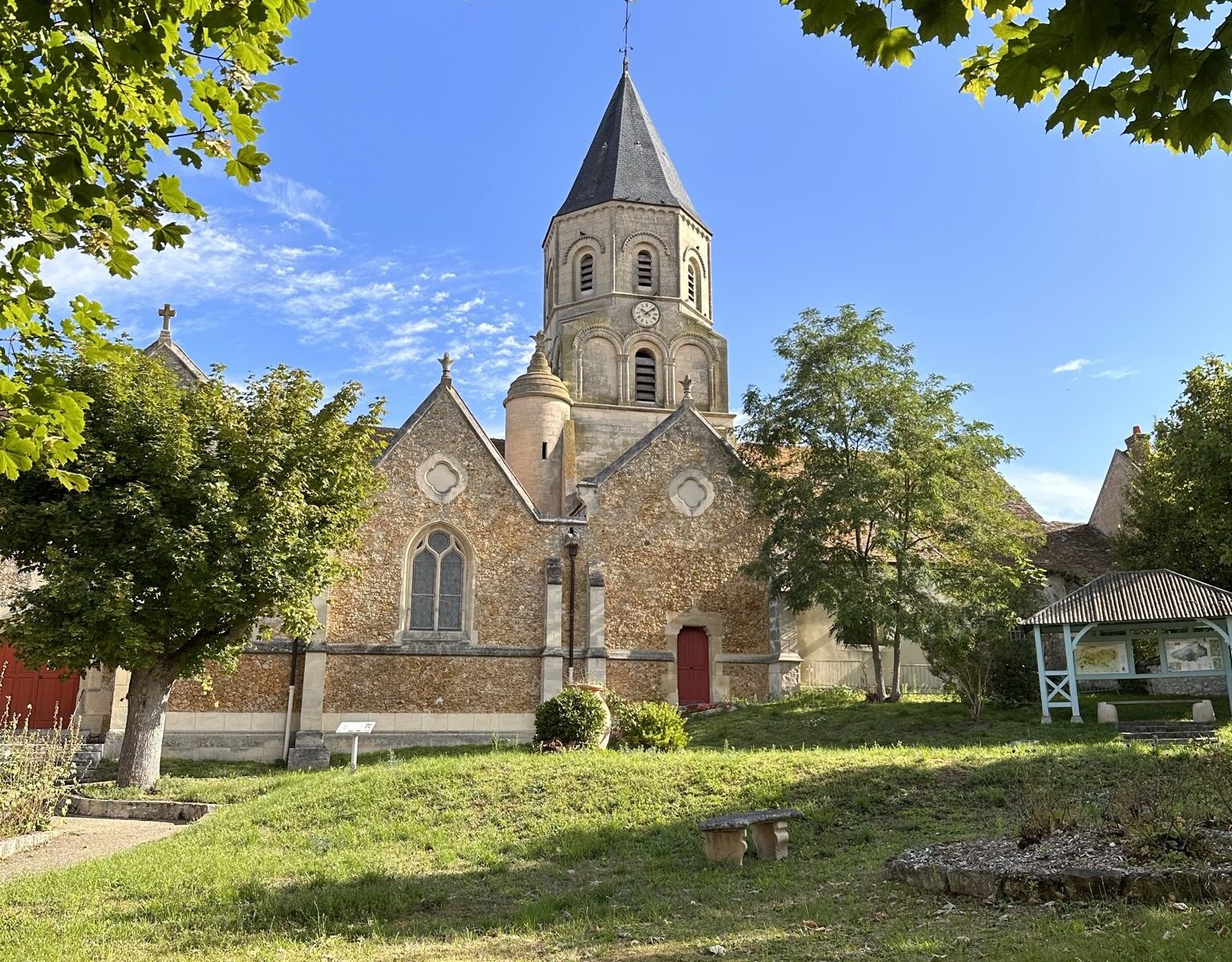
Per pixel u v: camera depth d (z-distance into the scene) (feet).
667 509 91.81
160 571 55.67
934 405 79.36
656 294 122.31
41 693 78.59
